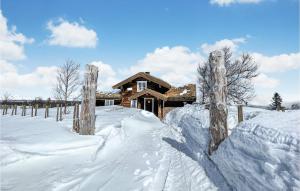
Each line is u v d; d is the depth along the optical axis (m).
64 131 10.65
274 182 4.02
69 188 5.74
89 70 10.57
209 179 6.57
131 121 17.58
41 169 6.82
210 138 7.93
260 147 4.85
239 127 6.37
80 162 7.74
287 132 4.51
